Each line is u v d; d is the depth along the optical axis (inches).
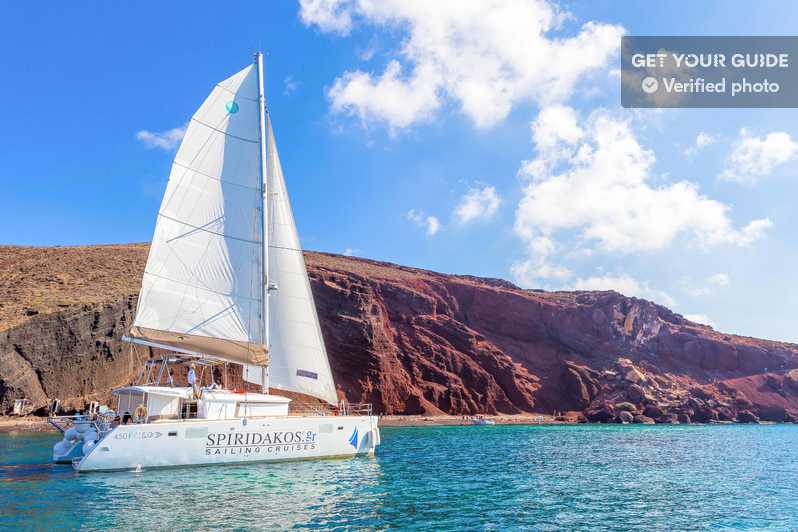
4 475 818.8
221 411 900.0
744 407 4333.2
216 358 936.9
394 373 3494.1
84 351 2566.4
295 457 947.3
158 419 864.3
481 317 4485.7
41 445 1375.5
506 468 1150.3
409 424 3014.3
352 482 828.6
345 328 3486.7
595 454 1526.8
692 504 808.9
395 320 3969.0
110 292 2906.0
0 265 3270.2
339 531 564.4
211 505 647.1
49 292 2859.3
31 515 592.4
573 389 4097.0
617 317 4712.1
